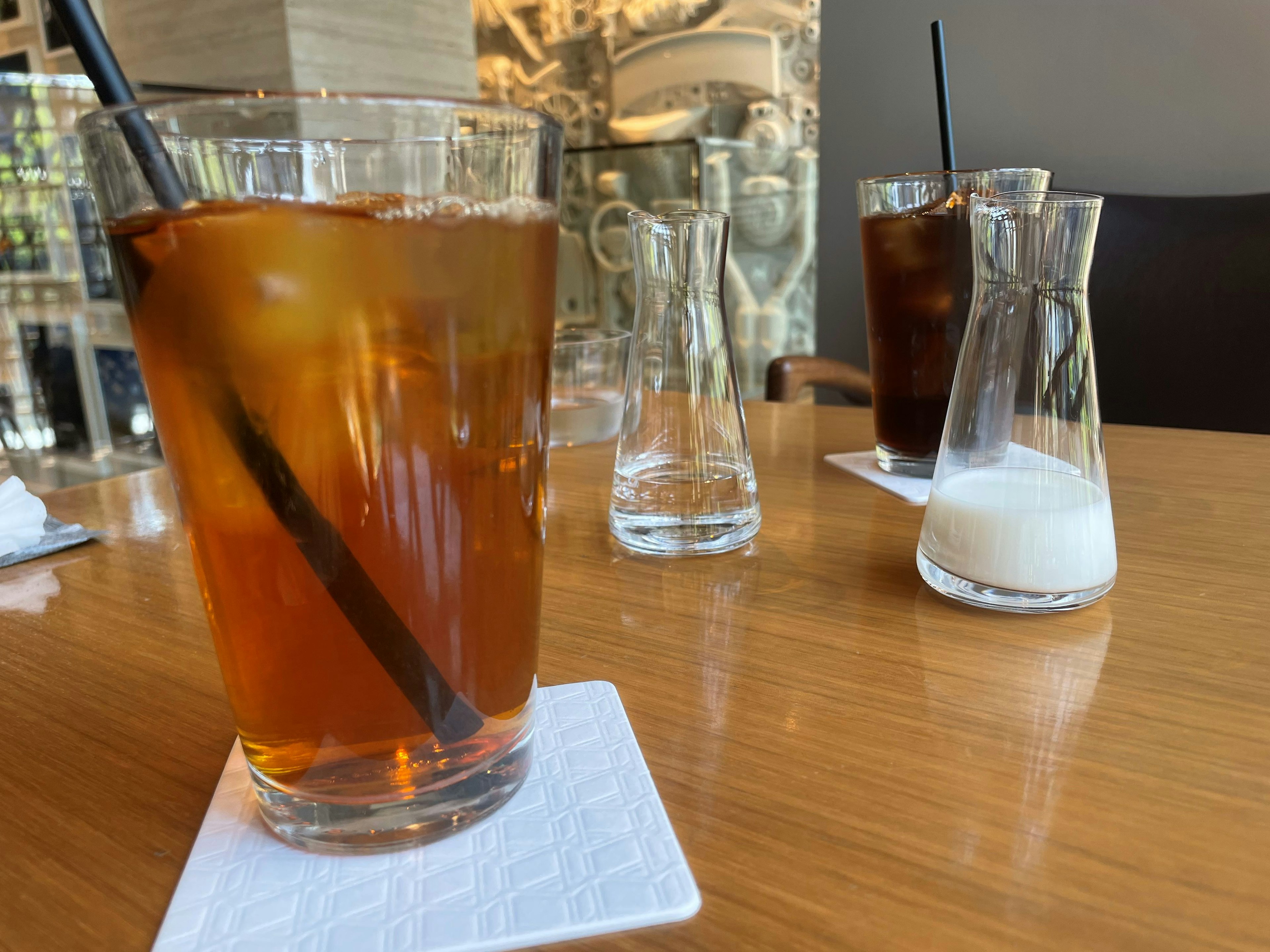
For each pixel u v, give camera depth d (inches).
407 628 11.2
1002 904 10.6
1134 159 63.5
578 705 15.6
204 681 17.6
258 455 10.4
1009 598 19.2
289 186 9.7
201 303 9.9
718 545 23.5
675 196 109.4
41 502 25.4
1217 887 10.8
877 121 72.9
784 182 112.0
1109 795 12.7
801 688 16.3
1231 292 48.7
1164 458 31.4
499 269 10.9
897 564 22.5
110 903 11.3
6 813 13.3
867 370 78.4
